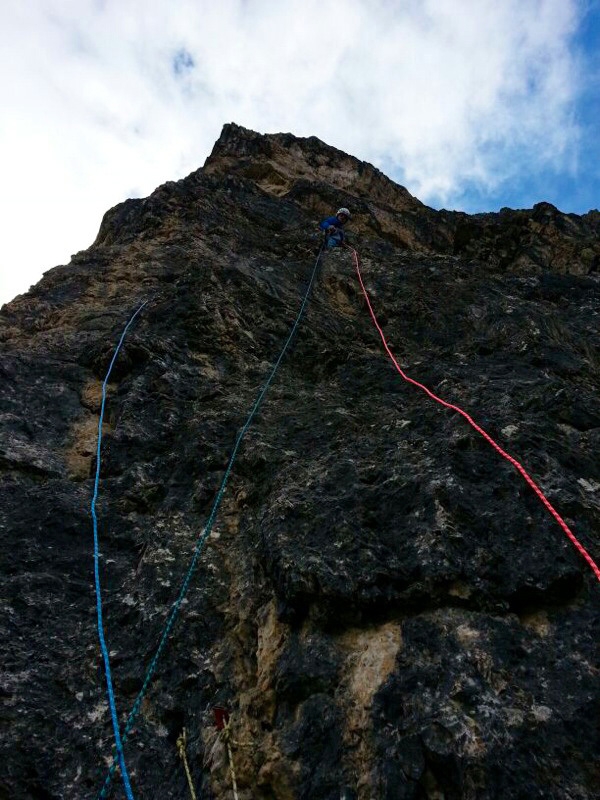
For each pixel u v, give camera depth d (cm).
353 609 341
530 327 719
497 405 511
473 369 625
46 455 513
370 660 319
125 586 414
